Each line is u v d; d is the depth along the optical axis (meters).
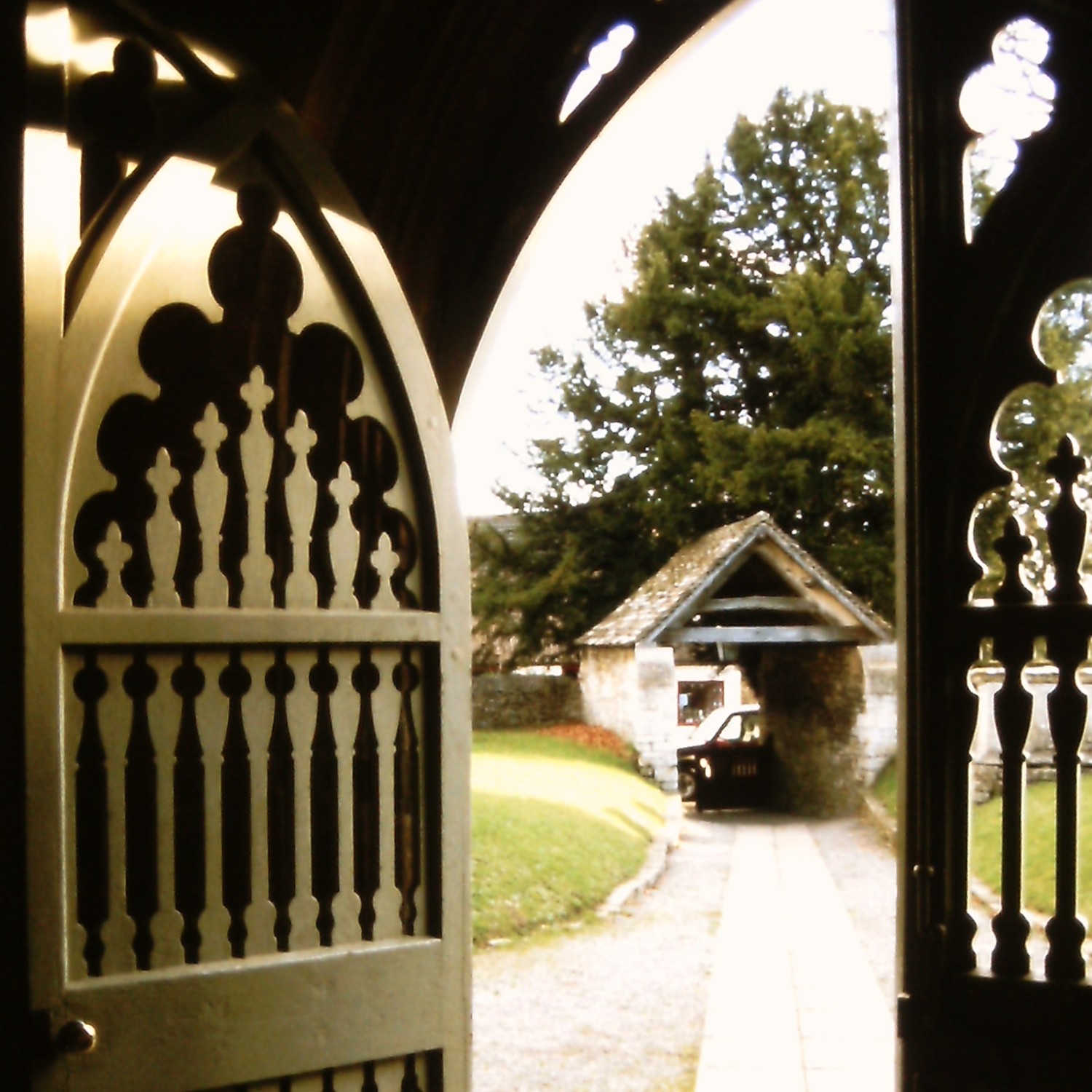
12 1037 2.21
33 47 2.19
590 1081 6.23
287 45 3.05
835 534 22.86
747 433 22.95
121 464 2.94
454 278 3.46
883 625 17.55
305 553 2.55
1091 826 8.72
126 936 2.34
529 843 11.31
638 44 3.30
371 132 3.27
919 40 3.00
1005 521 2.98
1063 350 15.69
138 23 2.41
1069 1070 2.84
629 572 24.97
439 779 2.65
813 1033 6.98
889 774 17.02
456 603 2.68
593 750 18.19
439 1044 2.61
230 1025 2.39
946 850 2.97
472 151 3.40
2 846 2.20
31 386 2.22
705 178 25.31
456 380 3.47
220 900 2.44
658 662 18.17
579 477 25.30
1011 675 2.95
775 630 17.48
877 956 8.84
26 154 2.19
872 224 24.72
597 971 8.45
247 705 2.47
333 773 2.56
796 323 23.09
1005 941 2.94
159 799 2.38
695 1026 7.16
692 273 25.03
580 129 3.33
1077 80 2.90
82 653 2.30
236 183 2.49
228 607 2.47
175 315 3.04
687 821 17.70
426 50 3.20
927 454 3.01
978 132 2.98
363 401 2.61
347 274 2.58
